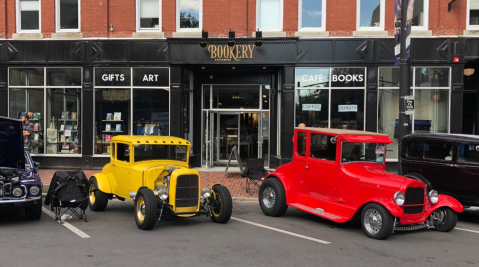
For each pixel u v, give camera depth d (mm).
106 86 13820
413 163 8883
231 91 14961
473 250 5984
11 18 13969
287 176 8203
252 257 5383
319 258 5406
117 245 5824
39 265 4895
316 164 7555
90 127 13789
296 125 13477
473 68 14898
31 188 7004
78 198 7266
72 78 13969
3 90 13891
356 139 7129
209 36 13609
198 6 13867
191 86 14734
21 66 13945
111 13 13766
